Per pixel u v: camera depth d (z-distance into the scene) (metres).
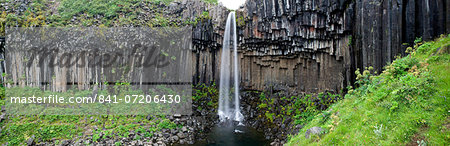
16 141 9.91
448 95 5.05
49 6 16.06
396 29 8.48
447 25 7.15
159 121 12.58
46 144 10.01
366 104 6.48
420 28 7.95
